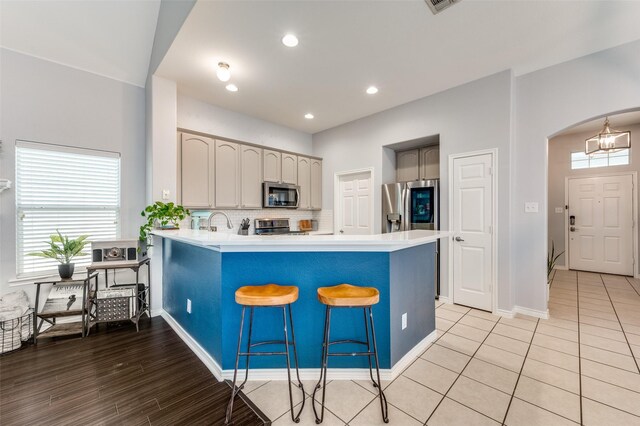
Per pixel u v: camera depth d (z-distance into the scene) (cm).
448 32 244
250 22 226
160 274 326
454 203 352
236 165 399
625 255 507
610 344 246
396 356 206
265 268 201
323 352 182
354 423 157
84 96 298
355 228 481
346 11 215
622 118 469
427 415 163
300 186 487
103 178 313
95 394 182
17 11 247
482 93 329
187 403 174
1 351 230
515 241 322
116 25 280
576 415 161
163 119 317
